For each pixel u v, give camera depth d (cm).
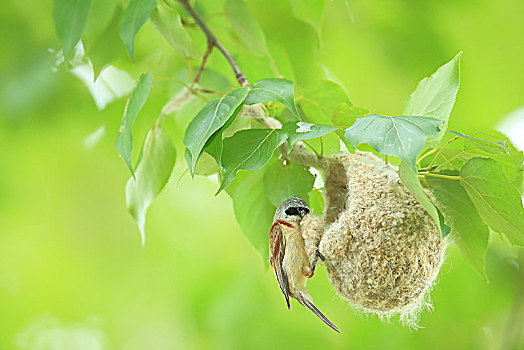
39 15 1022
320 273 1150
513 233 591
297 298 638
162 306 1438
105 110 1095
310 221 667
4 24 1023
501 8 1047
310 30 991
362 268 582
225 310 1285
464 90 1139
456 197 610
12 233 1330
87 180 1252
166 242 1395
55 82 1055
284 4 981
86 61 1020
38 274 1408
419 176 609
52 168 1211
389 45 1112
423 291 596
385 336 1178
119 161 1219
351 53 1133
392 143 490
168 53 1002
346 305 686
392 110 1167
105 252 1371
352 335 1189
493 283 1147
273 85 564
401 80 1134
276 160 689
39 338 1479
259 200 713
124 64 1001
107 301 1459
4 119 1090
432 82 563
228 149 548
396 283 579
